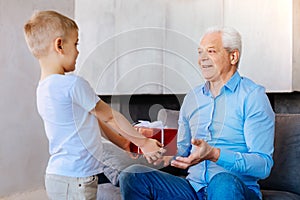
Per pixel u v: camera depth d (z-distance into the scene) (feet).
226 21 8.54
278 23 7.95
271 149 5.16
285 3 7.86
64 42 4.98
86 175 4.79
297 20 7.82
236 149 5.33
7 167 8.93
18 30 9.11
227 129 5.36
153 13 9.31
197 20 8.84
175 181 5.54
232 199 4.51
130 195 5.41
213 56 5.03
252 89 5.35
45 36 4.91
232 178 4.68
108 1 9.81
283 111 8.16
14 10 9.00
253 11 8.21
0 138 8.76
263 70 8.16
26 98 9.35
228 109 5.36
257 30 8.18
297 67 7.86
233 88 5.36
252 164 4.84
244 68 8.37
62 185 4.80
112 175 5.78
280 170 6.07
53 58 4.96
